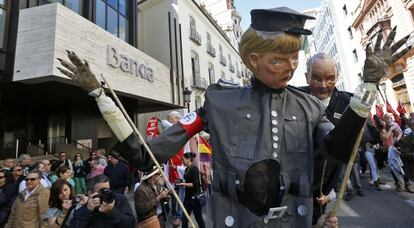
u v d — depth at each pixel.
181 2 17.64
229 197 1.18
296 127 1.23
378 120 2.98
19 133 11.17
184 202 5.05
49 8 7.68
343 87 28.52
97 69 9.15
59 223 2.92
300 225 1.14
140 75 11.85
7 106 10.85
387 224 4.79
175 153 1.32
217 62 23.92
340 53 27.94
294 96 1.32
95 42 9.19
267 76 1.19
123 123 1.17
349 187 7.12
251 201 1.13
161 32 17.09
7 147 10.60
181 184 4.93
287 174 1.17
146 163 1.24
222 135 1.21
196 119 1.36
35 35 7.61
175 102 15.03
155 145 1.27
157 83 13.34
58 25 7.62
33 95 10.01
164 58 16.64
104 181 3.02
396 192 6.77
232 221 1.15
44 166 5.20
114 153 1.20
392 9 16.83
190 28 18.64
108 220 2.61
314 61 1.88
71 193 3.32
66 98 10.88
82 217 2.62
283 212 1.12
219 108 1.26
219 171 1.20
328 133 1.16
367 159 7.46
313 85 1.88
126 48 11.05
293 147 1.20
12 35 7.79
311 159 1.21
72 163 7.89
